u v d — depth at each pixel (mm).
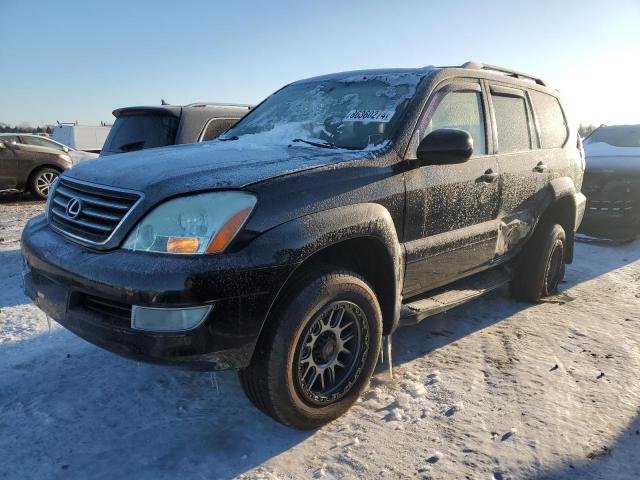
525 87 4348
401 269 2922
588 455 2447
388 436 2557
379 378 3141
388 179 2836
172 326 2084
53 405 2750
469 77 3650
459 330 3965
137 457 2354
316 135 3277
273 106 3922
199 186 2246
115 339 2180
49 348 3441
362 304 2652
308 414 2516
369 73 3688
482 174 3535
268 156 2717
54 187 2916
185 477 2230
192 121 5887
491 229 3707
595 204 7250
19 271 5379
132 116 6180
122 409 2732
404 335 3830
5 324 3865
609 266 6137
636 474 2330
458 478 2266
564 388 3068
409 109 3117
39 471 2242
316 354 2551
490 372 3258
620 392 3043
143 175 2416
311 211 2416
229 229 2188
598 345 3727
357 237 2600
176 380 3041
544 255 4457
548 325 4105
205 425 2613
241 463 2334
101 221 2381
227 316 2152
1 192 11648
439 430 2615
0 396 2828
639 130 8297
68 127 23078
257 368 2342
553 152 4523
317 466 2328
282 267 2256
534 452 2453
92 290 2219
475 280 3941
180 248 2141
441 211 3205
